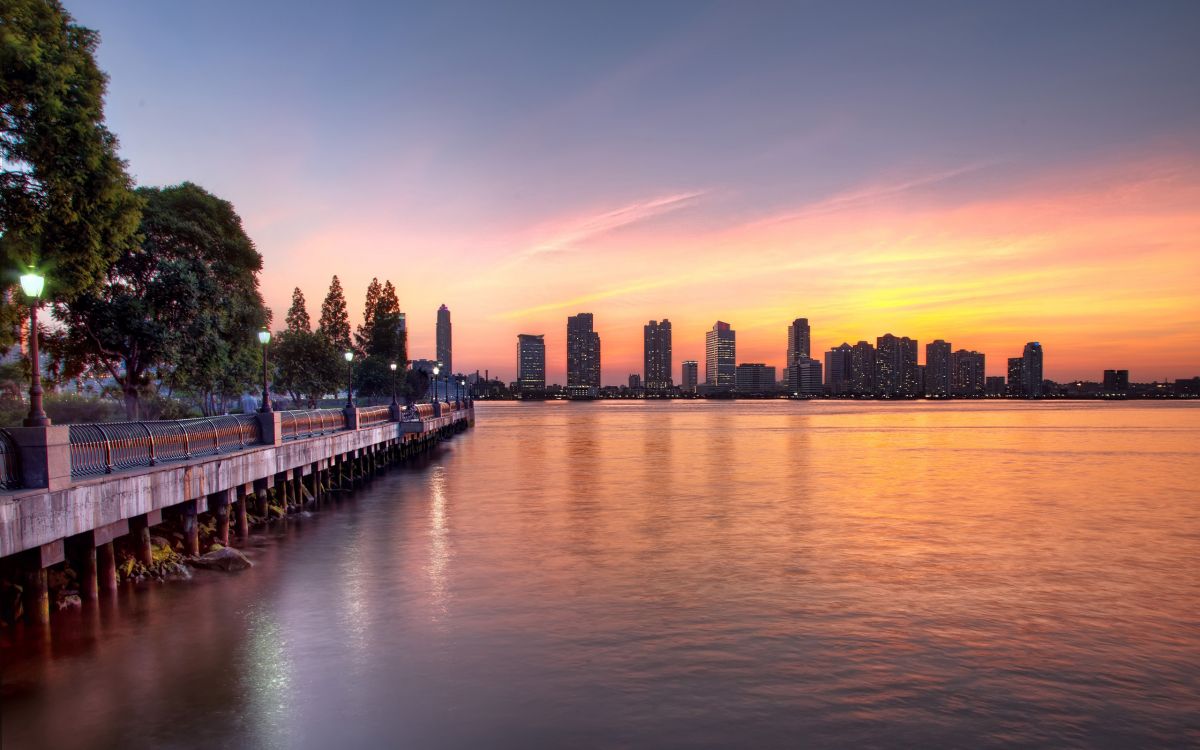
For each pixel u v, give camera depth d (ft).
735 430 355.15
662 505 105.40
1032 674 41.70
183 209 119.55
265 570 64.90
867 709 37.09
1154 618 52.06
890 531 84.89
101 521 49.52
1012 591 58.90
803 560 69.67
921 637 47.83
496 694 38.55
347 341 303.68
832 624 50.31
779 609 53.72
